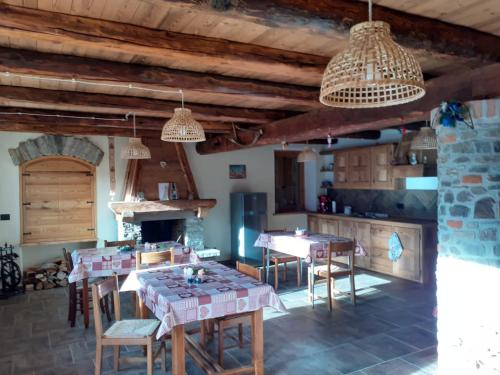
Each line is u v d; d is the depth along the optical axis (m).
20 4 2.15
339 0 2.16
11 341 4.12
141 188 6.85
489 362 2.84
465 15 2.43
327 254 5.27
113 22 2.39
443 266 3.04
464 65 3.24
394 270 6.57
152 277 3.58
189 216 7.23
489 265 2.81
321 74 3.16
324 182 8.65
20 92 3.88
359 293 5.64
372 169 7.21
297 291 5.76
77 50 2.88
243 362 3.59
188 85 3.42
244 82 3.68
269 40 2.79
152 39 2.52
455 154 2.91
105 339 3.14
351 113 3.99
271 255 6.30
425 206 6.71
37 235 6.43
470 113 2.81
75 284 4.61
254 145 5.79
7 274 5.92
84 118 5.25
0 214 6.12
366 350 3.79
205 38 2.69
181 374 2.98
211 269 3.89
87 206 6.75
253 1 1.93
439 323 3.09
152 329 3.24
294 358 3.64
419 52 2.56
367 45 1.59
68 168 6.61
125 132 6.55
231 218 7.96
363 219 7.15
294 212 8.56
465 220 2.88
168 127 3.49
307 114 4.61
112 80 3.18
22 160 6.22
